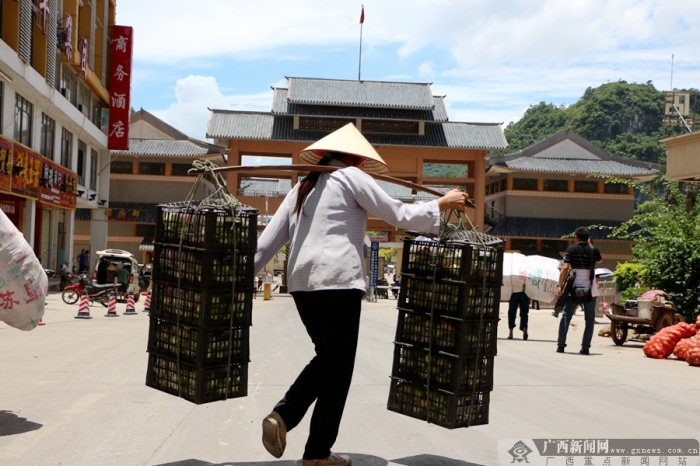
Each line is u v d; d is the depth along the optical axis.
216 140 49.69
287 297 38.06
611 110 95.94
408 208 3.86
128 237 49.62
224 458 4.18
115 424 5.04
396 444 4.59
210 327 3.80
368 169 4.41
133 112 52.62
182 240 3.89
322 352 3.96
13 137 23.19
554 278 12.88
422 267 4.10
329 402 3.78
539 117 107.44
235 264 3.87
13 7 21.41
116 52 35.22
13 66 21.03
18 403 5.72
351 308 3.77
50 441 4.52
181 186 50.06
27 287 5.02
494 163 51.69
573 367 8.75
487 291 4.03
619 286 19.39
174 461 4.09
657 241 14.14
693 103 71.94
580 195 51.75
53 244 32.44
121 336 11.83
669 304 12.27
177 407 5.69
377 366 8.46
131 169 50.06
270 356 9.24
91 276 31.94
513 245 51.62
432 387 4.02
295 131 49.72
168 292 3.99
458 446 4.57
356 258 3.82
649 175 50.78
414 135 50.09
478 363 4.02
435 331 4.01
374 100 49.62
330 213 3.83
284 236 4.11
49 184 26.42
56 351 9.36
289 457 4.23
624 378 7.78
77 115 29.92
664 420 5.50
